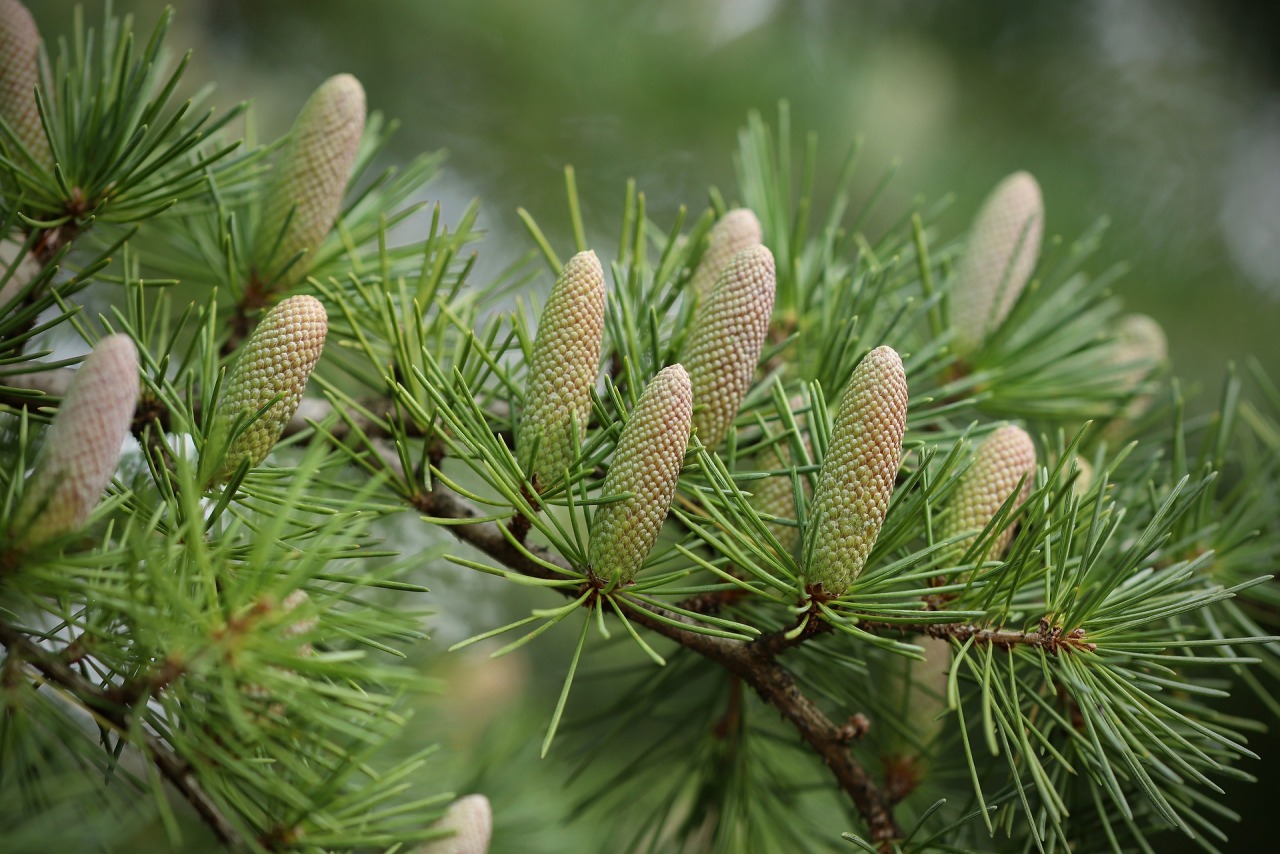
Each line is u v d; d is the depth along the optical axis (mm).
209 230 652
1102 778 591
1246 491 676
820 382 624
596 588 567
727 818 673
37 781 581
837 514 558
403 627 554
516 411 613
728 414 583
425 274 618
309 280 616
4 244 630
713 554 604
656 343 597
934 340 650
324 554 555
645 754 677
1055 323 670
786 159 683
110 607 545
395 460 613
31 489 537
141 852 687
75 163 598
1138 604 579
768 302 581
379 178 668
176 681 545
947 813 674
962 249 694
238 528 559
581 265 571
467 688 860
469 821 573
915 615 562
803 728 597
